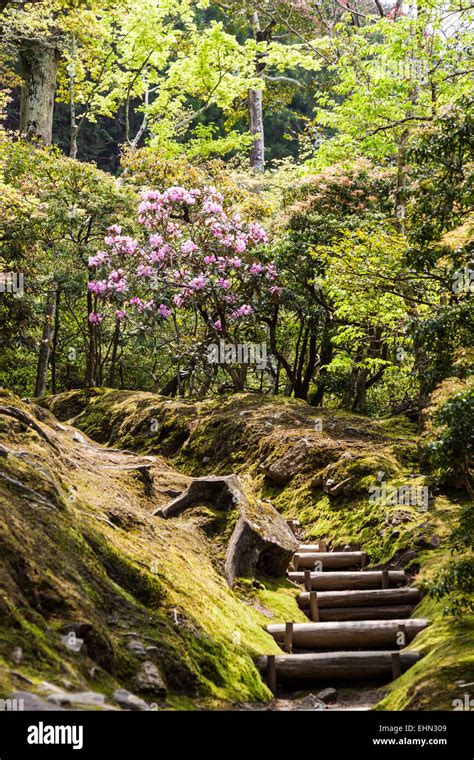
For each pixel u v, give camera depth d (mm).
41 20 18219
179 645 5652
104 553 5996
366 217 12805
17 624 4477
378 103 12391
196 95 24219
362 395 13875
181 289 13312
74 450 8891
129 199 14711
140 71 22156
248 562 8031
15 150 15398
